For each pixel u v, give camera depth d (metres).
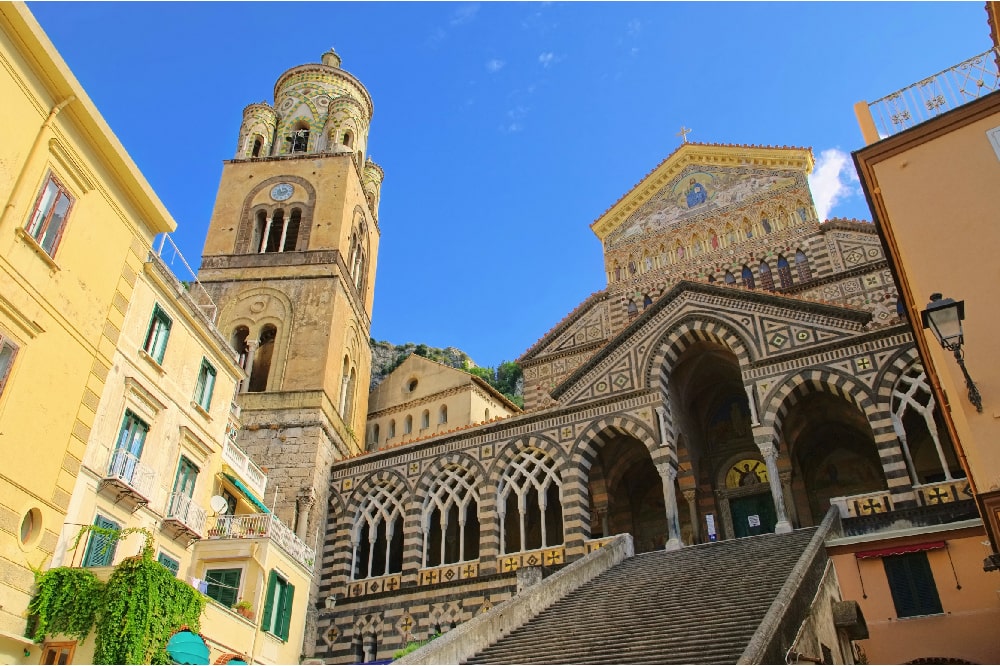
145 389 25.44
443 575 37.50
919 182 18.38
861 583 25.02
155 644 20.42
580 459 36.78
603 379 38.25
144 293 26.06
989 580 23.66
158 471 26.27
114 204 23.70
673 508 33.31
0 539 18.38
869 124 20.12
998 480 14.95
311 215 54.47
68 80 21.25
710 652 17.50
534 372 49.50
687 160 51.62
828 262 42.88
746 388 34.09
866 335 32.44
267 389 46.53
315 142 61.31
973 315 16.45
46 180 20.73
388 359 99.12
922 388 30.38
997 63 19.36
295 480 42.50
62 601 19.56
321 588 40.44
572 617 23.42
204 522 28.91
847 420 36.78
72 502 21.58
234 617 25.45
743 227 47.31
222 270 52.50
